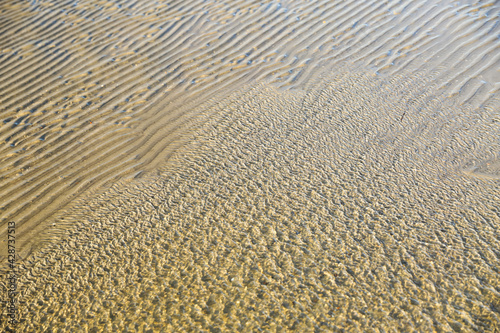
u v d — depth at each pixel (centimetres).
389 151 370
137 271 279
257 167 362
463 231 283
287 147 383
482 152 364
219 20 631
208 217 315
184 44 585
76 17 653
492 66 483
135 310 254
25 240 324
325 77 493
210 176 359
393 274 258
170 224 314
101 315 254
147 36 604
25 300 272
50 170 400
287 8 648
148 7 671
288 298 250
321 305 244
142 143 425
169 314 249
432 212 302
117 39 600
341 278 258
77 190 372
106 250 300
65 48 584
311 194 326
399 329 228
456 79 468
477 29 553
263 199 325
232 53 561
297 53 548
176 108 472
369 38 561
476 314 231
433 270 258
